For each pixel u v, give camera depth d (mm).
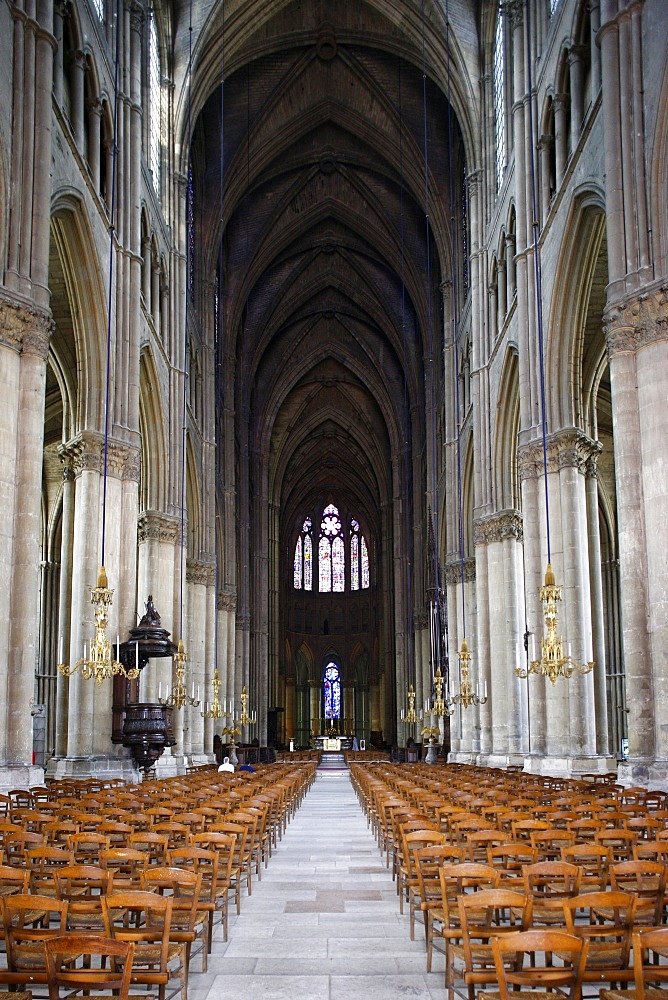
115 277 26984
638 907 7594
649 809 14305
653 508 17812
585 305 25578
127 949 5430
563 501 25719
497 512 34219
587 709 24312
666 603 17422
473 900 6512
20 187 18453
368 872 14406
